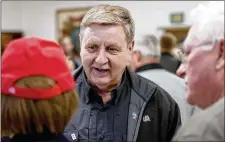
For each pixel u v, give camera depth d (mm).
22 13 7531
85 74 1404
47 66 926
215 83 1017
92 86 1369
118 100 1384
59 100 940
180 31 5785
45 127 948
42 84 907
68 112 979
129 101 1398
